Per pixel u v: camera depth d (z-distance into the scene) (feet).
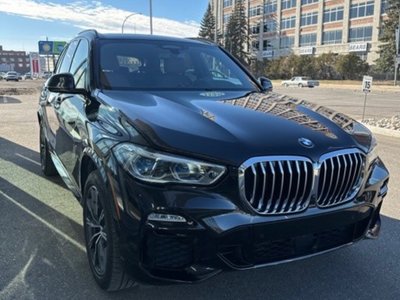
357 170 9.71
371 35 210.38
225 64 15.17
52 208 15.92
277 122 9.90
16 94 91.20
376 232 10.85
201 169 8.39
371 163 10.39
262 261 8.77
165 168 8.39
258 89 14.38
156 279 8.51
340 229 9.76
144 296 10.15
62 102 14.26
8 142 28.76
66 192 17.79
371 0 208.44
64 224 14.42
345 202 9.52
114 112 10.22
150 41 14.64
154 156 8.47
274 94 13.58
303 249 9.20
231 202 8.40
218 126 9.31
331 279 11.14
